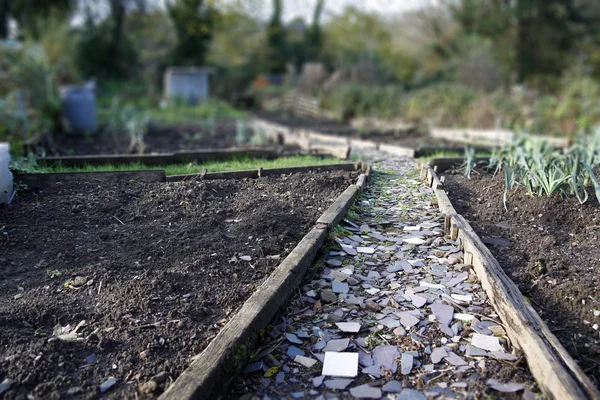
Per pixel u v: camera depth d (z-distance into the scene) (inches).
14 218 170.1
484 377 105.5
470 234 160.2
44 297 125.0
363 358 112.8
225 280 136.3
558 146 356.8
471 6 991.6
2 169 181.2
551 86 823.1
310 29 1249.4
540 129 469.7
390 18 1304.1
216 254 148.9
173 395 90.8
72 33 853.2
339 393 102.7
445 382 104.7
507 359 110.5
